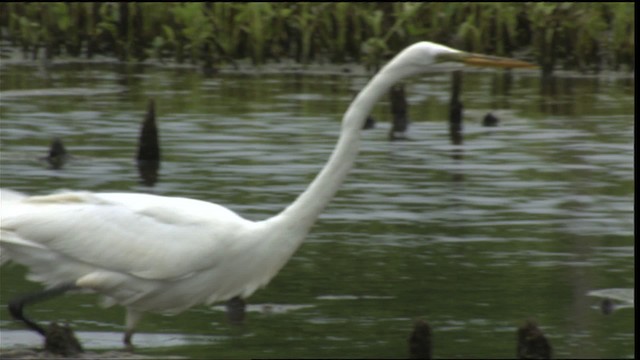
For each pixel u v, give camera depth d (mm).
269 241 9586
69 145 17859
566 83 25969
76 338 9586
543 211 14328
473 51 29250
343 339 9984
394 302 10945
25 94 22625
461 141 18828
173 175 15969
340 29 29016
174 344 9891
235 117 20531
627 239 13086
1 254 9555
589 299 11031
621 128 19844
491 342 9867
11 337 10047
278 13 29391
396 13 30156
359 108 9539
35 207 9445
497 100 23094
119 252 9344
